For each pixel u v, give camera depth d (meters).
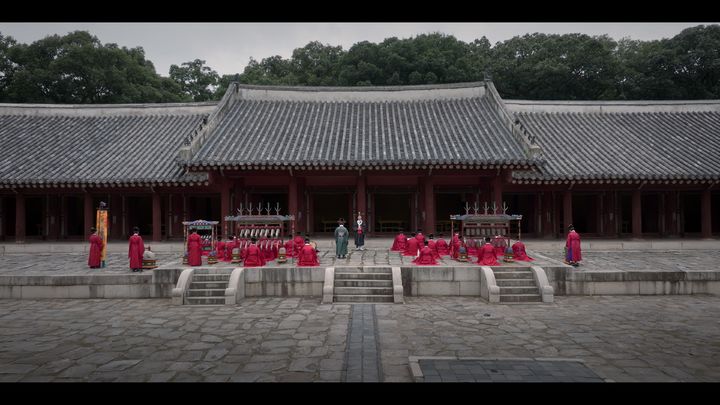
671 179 22.92
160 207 25.20
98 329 12.37
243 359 9.89
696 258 21.25
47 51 55.22
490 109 27.59
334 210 26.80
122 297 16.53
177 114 30.56
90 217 24.98
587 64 61.97
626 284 16.75
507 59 70.62
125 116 30.52
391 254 20.83
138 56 68.75
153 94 60.50
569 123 29.34
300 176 24.88
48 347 10.80
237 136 24.28
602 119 29.91
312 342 11.07
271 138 24.08
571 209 26.06
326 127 25.58
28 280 16.55
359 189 23.72
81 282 16.52
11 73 53.94
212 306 15.04
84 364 9.62
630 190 25.91
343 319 13.23
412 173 23.78
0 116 29.72
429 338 11.38
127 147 26.27
